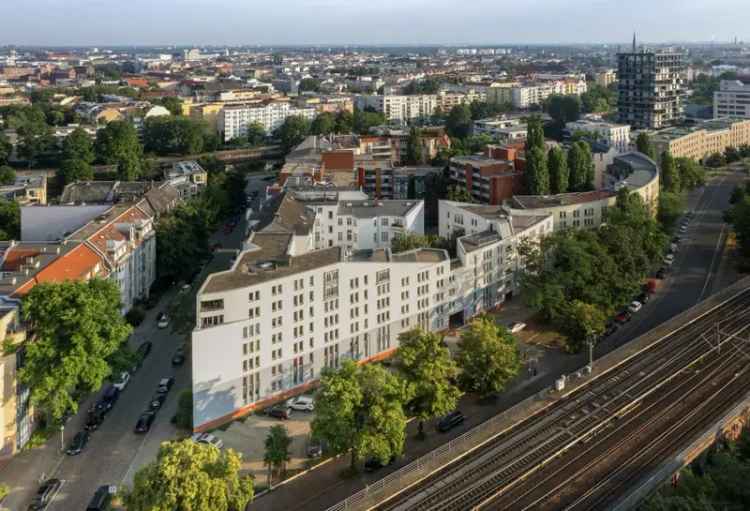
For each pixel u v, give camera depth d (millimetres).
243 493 139625
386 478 159375
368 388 166875
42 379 173250
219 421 187625
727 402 189750
